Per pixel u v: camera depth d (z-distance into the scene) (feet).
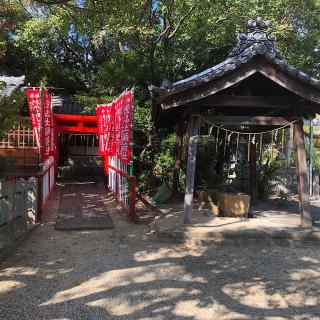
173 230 26.12
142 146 48.06
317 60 54.65
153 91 25.90
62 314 15.03
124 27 37.81
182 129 36.35
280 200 41.09
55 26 51.96
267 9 42.96
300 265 21.62
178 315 15.12
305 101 27.09
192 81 25.40
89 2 24.32
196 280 18.88
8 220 23.63
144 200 40.68
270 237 25.91
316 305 16.40
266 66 25.59
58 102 63.16
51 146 44.60
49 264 20.99
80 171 72.02
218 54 50.52
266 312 15.62
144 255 22.75
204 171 45.60
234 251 24.08
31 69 67.72
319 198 50.62
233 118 28.19
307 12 47.42
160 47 49.24
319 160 62.34
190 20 44.01
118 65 52.80
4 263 21.11
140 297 16.74
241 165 45.98
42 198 34.01
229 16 43.04
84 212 36.29
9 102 24.43
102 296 16.78
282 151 53.88
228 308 15.88
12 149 49.49
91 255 22.66
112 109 44.83
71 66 76.48
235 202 32.14
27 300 16.30
